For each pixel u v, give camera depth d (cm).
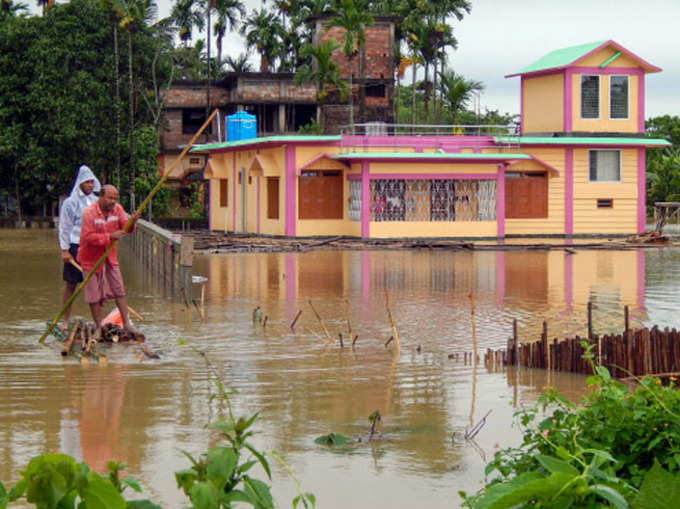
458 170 3356
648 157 6581
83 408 819
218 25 5928
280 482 616
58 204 4809
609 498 280
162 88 5400
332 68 4584
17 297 1689
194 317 1434
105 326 1184
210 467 296
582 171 3597
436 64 5591
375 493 595
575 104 3575
